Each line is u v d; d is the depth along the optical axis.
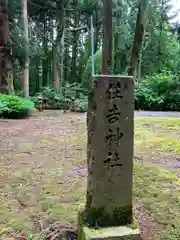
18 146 4.85
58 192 2.80
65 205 2.50
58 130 6.50
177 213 2.38
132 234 1.72
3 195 2.72
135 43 8.46
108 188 1.77
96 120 1.70
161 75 13.80
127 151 1.76
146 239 2.00
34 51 14.75
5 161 3.92
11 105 8.77
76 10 16.88
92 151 1.73
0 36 10.97
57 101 12.46
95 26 18.53
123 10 17.02
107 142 1.73
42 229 2.09
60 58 16.39
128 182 1.79
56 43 16.48
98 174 1.75
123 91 1.70
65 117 9.19
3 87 11.14
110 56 8.20
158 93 13.01
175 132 6.26
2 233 2.05
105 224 1.79
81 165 3.74
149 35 19.11
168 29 19.34
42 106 12.02
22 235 2.03
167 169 3.55
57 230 2.04
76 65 23.88
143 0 8.19
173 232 2.10
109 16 8.02
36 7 16.55
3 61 11.10
